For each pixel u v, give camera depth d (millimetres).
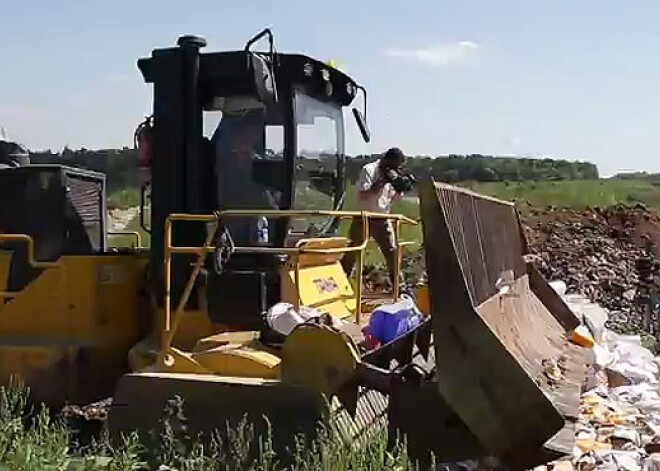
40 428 6629
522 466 5562
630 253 28516
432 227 5660
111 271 8297
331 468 5758
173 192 7836
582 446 6859
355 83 9047
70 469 5652
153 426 6508
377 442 6035
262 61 7363
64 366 7926
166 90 7828
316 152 8375
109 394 8125
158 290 7887
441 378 5605
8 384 7973
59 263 8227
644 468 6500
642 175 45688
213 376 6668
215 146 7887
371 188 9430
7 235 8305
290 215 7047
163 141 7855
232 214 7070
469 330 5559
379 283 10938
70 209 8812
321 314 7344
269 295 7578
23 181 8844
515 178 46000
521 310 7648
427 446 6180
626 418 7734
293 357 6324
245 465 6156
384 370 6246
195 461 6027
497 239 7297
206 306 7684
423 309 8523
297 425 6199
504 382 5500
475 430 5586
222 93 7840
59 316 8219
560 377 6754
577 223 32312
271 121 7820
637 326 16516
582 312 10938
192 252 7371
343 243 8758
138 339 8375
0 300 8406
